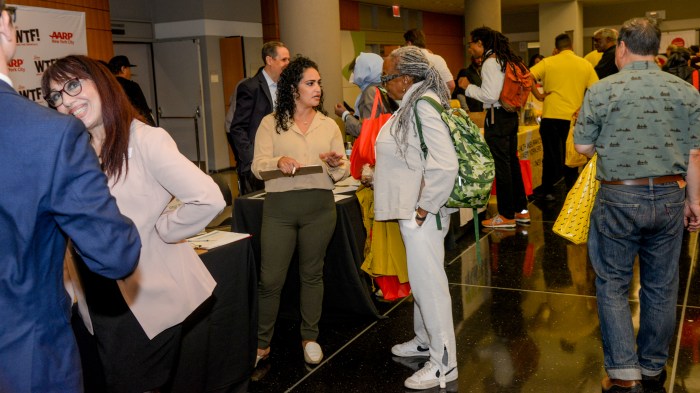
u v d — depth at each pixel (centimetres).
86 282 205
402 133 265
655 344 282
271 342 360
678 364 306
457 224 560
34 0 756
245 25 1208
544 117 691
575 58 671
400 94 275
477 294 423
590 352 324
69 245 202
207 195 200
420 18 1958
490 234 583
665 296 275
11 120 119
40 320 123
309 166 295
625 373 270
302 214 315
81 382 133
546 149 702
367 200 338
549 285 434
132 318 205
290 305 384
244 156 421
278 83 314
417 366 319
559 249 520
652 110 253
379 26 1755
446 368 290
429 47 2016
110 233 125
